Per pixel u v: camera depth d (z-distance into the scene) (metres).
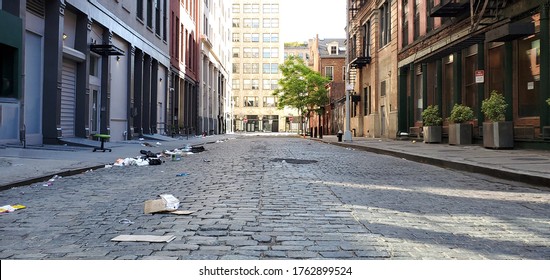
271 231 5.26
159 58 32.94
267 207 6.70
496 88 18.31
